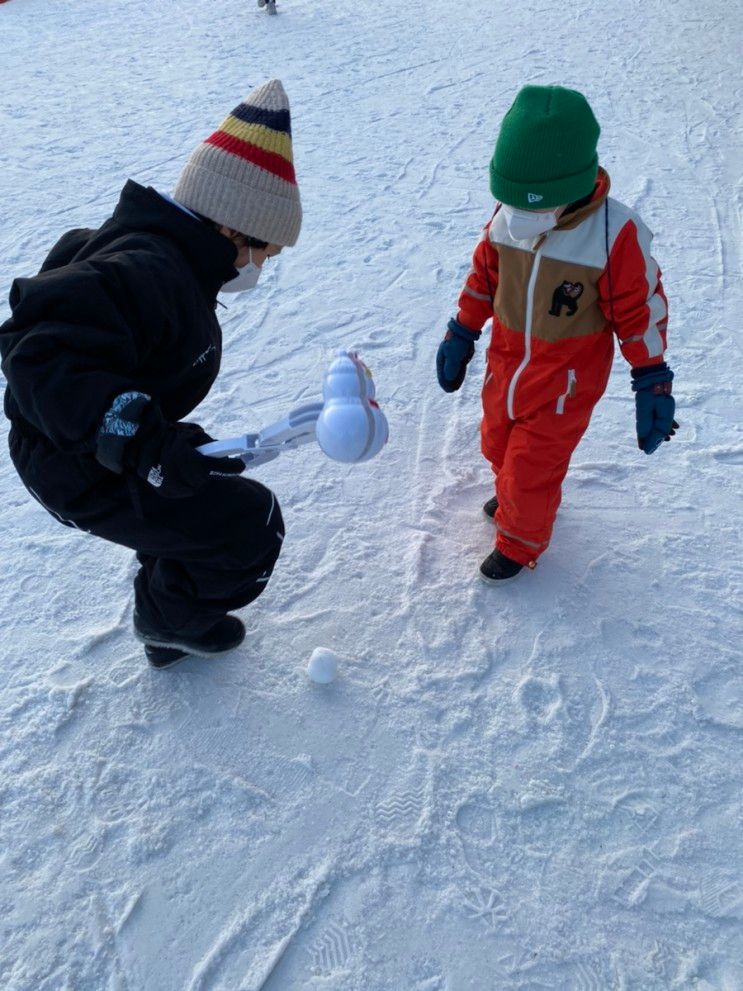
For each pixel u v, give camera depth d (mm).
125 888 1861
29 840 1945
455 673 2311
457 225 5039
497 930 1784
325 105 7309
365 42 9281
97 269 1486
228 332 4027
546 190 1929
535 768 2080
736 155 5945
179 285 1598
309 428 1673
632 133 6422
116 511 1742
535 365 2291
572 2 10539
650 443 2211
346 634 2430
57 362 1426
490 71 8109
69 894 1852
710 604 2496
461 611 2494
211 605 2057
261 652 2377
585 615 2471
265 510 1926
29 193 5676
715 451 3102
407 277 4469
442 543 2742
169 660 2283
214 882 1869
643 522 2801
